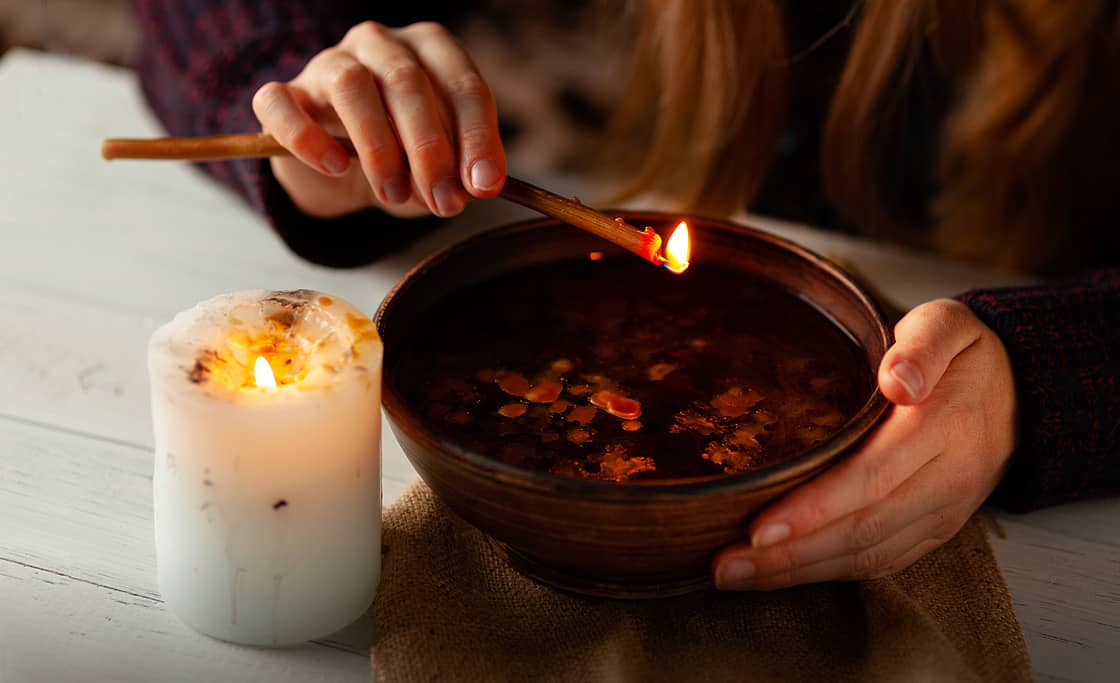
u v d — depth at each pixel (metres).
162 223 0.76
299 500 0.51
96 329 0.69
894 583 0.57
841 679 0.53
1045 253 0.85
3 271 0.72
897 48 0.78
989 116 0.85
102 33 1.42
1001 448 0.59
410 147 0.61
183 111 0.80
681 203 0.81
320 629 0.54
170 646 0.54
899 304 0.72
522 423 0.56
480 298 0.62
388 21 0.88
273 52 0.78
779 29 0.79
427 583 0.56
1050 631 0.56
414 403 0.56
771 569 0.54
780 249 0.63
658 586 0.56
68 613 0.55
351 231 0.73
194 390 0.50
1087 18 0.81
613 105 1.35
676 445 0.55
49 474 0.61
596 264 0.65
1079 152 0.85
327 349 0.52
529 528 0.51
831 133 0.82
